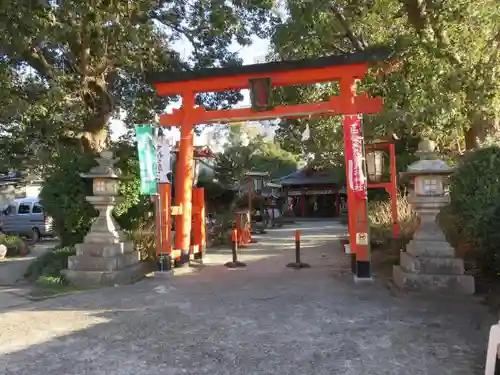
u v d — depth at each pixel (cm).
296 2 793
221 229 1537
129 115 1368
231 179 2530
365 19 1120
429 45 941
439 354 438
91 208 921
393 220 1054
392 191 1066
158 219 889
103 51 1037
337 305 631
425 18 971
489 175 667
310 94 1374
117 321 573
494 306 603
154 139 877
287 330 521
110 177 841
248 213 1616
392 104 998
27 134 1123
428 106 934
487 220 659
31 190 2731
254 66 870
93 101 1152
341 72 839
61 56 1146
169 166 902
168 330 529
